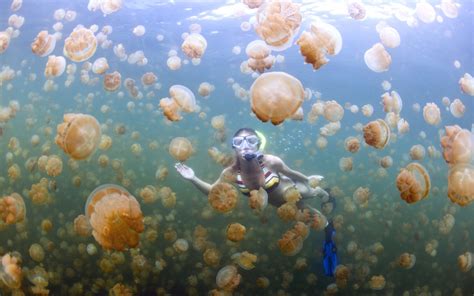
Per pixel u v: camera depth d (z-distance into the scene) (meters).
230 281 2.74
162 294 2.97
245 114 19.14
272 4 2.38
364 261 3.56
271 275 3.34
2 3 5.75
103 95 12.94
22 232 3.33
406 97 12.70
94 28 7.03
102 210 2.32
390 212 4.46
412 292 3.18
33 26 6.85
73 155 2.60
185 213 4.59
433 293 3.16
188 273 3.19
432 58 8.02
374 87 13.89
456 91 9.44
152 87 14.11
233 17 7.29
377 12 6.86
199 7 6.71
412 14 6.36
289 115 2.23
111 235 2.32
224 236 4.10
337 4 6.63
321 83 13.85
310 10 6.82
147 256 3.38
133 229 2.32
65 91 12.06
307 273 3.34
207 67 12.30
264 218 4.04
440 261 3.58
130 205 2.30
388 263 3.62
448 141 2.63
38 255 2.85
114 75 4.19
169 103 3.19
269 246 3.78
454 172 2.57
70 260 3.20
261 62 2.93
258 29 2.40
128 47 8.59
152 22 7.18
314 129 13.72
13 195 2.68
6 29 6.08
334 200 3.35
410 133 13.42
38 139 3.66
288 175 2.99
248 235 3.96
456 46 6.73
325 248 3.02
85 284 2.98
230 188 2.62
